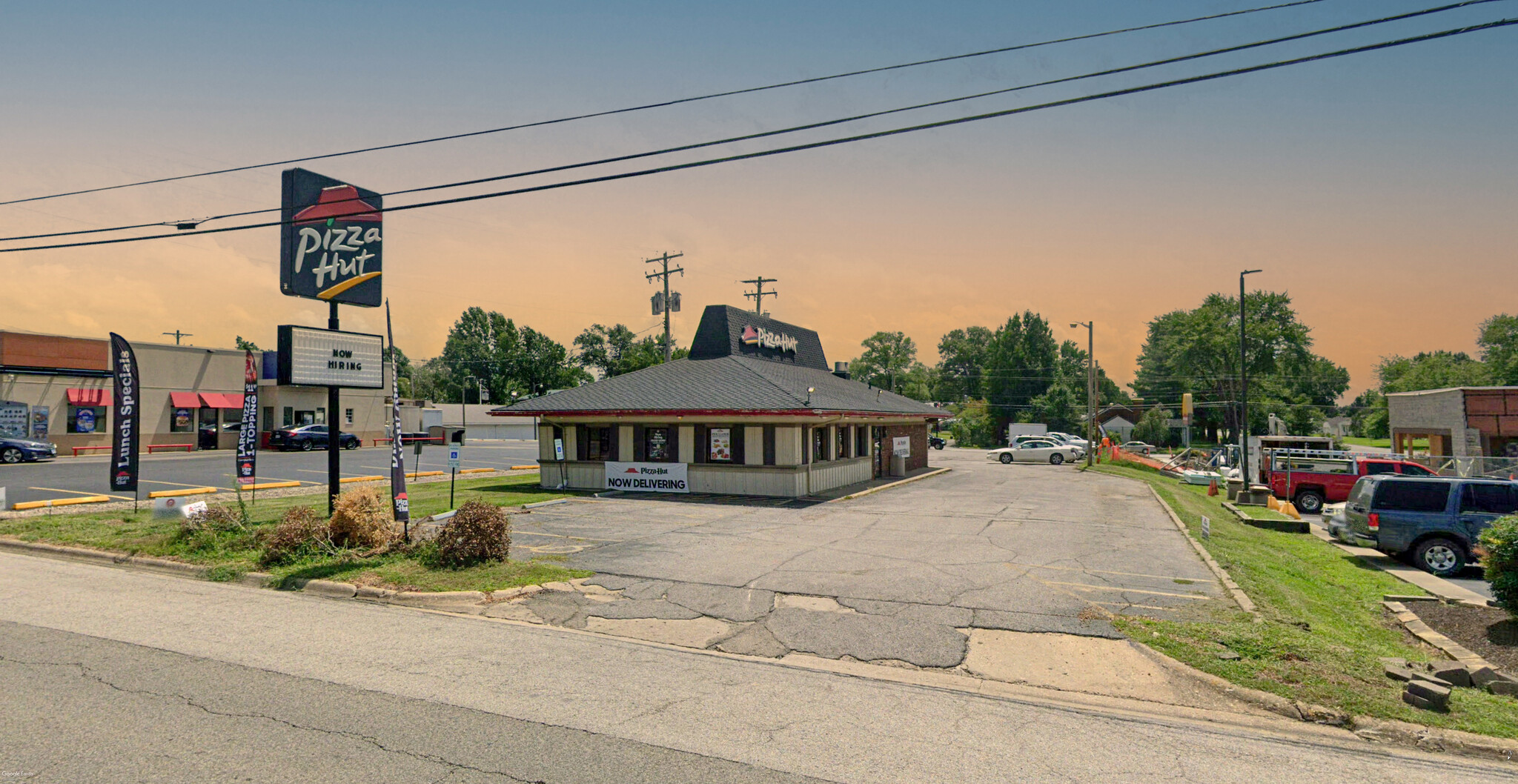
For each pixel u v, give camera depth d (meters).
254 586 11.81
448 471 33.91
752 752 5.81
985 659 8.28
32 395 36.56
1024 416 97.25
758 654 8.48
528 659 8.13
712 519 18.39
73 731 5.98
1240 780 5.53
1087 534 16.33
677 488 24.14
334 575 11.70
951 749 5.94
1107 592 10.98
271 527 14.60
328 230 16.98
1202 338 86.75
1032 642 8.78
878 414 27.98
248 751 5.65
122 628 9.20
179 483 26.16
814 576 12.00
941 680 7.70
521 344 105.88
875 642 8.84
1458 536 14.59
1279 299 85.12
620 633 9.28
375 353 17.89
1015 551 14.26
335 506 13.54
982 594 10.84
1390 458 23.52
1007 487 29.31
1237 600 10.48
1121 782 5.44
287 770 5.34
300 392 46.56
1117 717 6.77
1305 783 5.52
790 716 6.60
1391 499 15.27
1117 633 9.03
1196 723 6.69
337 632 9.12
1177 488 30.52
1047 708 6.93
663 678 7.57
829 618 9.76
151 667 7.65
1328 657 8.05
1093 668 8.01
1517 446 32.19
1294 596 11.21
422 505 20.31
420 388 117.38
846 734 6.21
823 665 8.13
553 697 6.95
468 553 12.20
